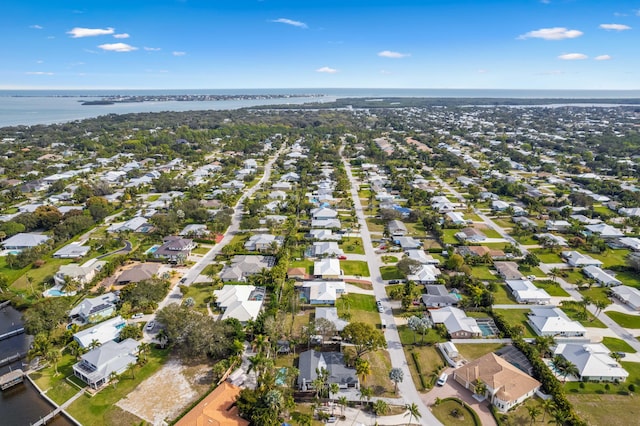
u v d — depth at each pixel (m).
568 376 102.25
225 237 197.25
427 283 151.75
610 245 185.88
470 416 90.69
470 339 118.94
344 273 159.50
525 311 133.75
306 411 92.75
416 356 110.12
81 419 90.69
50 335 118.62
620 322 126.75
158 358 110.38
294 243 182.62
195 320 113.69
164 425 88.19
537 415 87.31
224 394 93.94
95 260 166.25
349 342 117.00
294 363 108.19
